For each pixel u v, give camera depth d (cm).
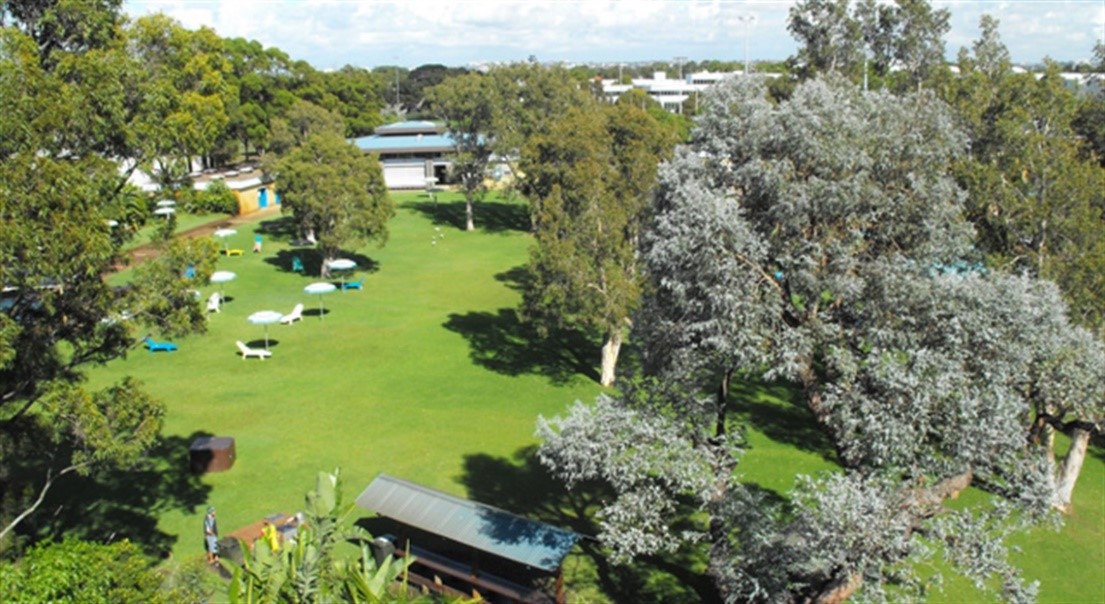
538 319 3975
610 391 3928
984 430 1650
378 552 2311
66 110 1862
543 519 2731
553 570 2064
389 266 6512
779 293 1892
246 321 4881
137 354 4262
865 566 1708
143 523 2544
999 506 1802
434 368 4188
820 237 1888
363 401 3709
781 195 1820
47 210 1695
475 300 5516
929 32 5256
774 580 1836
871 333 1756
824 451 3341
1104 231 2720
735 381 4081
